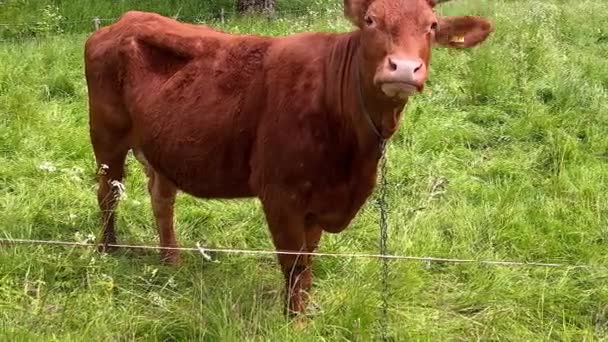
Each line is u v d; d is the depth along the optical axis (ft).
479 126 23.62
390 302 14.12
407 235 16.74
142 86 14.64
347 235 17.04
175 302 13.97
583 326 14.05
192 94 13.88
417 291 14.69
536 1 40.40
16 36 35.81
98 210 17.93
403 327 13.29
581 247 16.61
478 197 19.10
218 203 18.71
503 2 40.75
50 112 23.00
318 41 13.01
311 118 12.53
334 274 15.37
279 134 12.78
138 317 13.30
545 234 17.22
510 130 23.00
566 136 21.63
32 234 16.60
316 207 13.14
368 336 12.99
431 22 11.06
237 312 13.16
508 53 28.40
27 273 13.92
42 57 28.45
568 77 26.09
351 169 12.74
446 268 15.88
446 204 18.44
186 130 13.85
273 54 13.24
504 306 14.42
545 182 19.84
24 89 24.32
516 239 16.88
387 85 10.49
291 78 12.81
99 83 15.44
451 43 12.21
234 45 13.82
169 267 15.58
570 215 17.92
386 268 13.80
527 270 15.71
